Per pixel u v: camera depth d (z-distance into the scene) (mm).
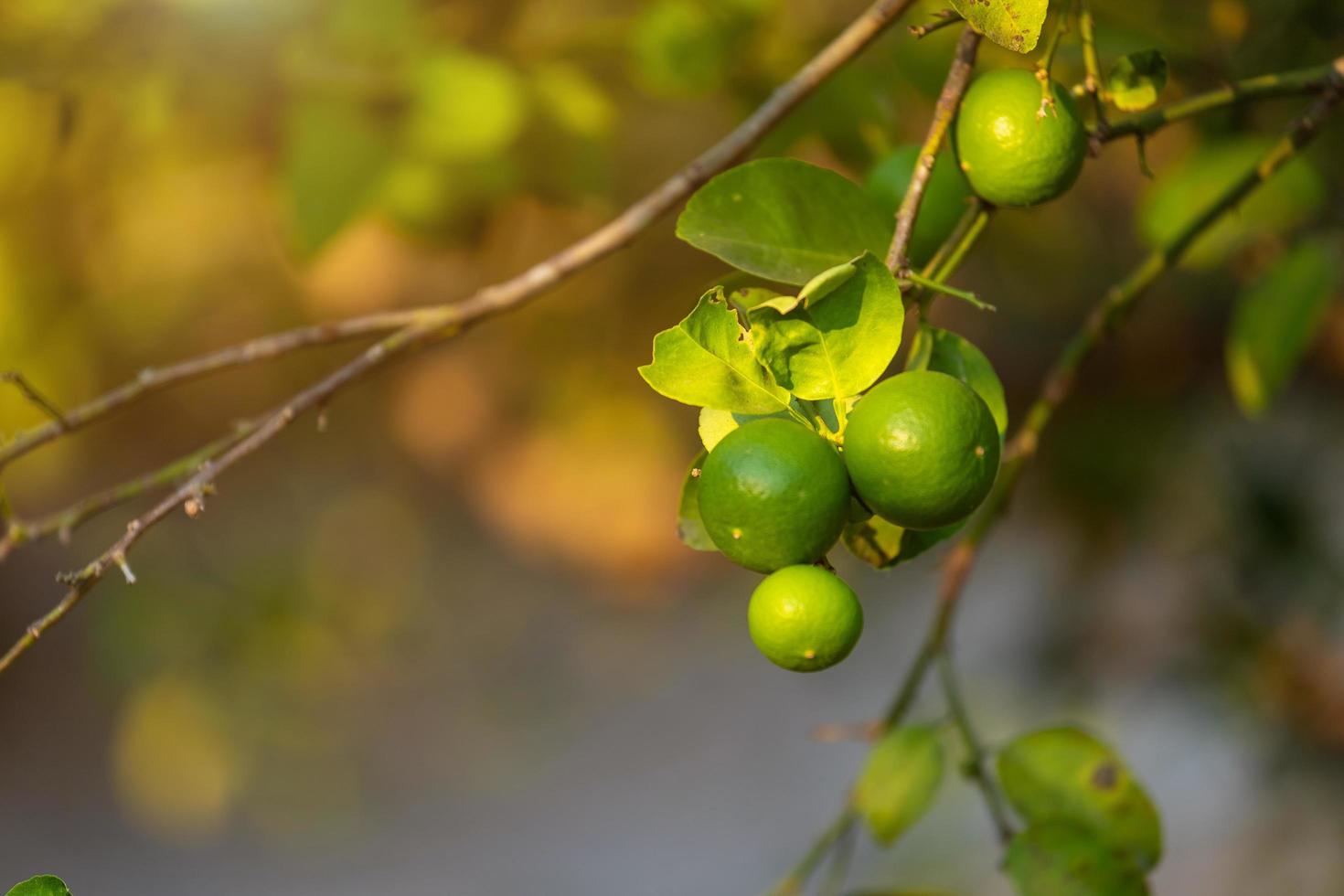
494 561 4414
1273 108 1880
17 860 5148
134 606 3504
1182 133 2219
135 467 2598
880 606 3529
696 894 5004
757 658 5699
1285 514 2492
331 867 5250
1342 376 2373
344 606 3756
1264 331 1741
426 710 5070
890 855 3934
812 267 1455
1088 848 1543
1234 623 2533
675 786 5574
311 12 1747
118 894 5070
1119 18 1706
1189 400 2502
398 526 3775
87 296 2209
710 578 3379
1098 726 2881
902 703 1617
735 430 1397
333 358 2465
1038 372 2496
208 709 3660
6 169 2031
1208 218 1605
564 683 5211
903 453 1384
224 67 1806
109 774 5430
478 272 2391
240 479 3439
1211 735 2805
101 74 1808
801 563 1394
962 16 1419
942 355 1444
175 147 2039
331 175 1729
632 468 2605
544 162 1784
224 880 5160
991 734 3518
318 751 3967
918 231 1497
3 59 1795
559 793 5539
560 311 2479
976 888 3803
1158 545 2631
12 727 5398
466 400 2639
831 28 1739
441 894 5055
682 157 2211
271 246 2273
